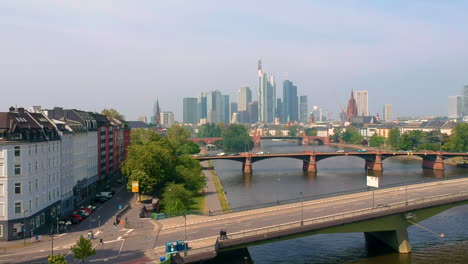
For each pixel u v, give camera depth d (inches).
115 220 4579.2
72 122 6077.8
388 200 5162.4
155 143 7765.8
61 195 5177.2
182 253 3287.4
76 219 4606.3
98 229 4244.6
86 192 6412.4
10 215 4001.0
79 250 3085.6
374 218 4286.4
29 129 4308.6
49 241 3885.3
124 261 3243.1
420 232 5196.9
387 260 4205.2
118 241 3767.2
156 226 4264.3
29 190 4190.5
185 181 6978.4
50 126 4992.6
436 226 5452.8
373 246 4667.8
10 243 3853.3
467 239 4874.5
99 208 5433.1
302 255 4375.0
